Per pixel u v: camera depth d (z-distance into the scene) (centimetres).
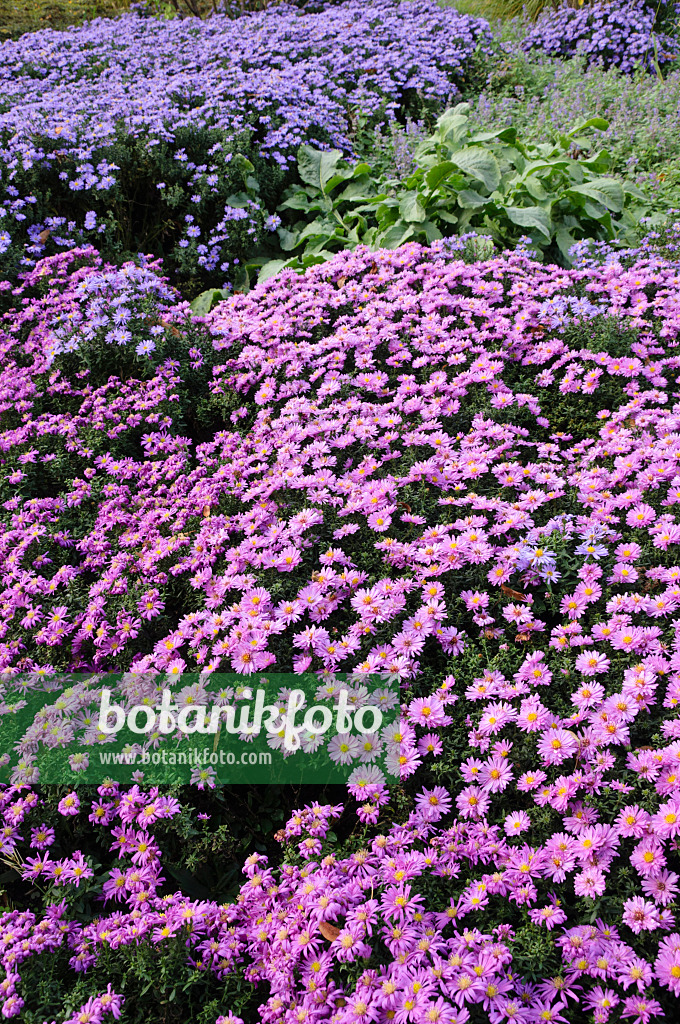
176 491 352
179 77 698
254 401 408
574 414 366
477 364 365
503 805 224
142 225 586
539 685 243
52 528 332
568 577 275
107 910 233
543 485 308
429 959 189
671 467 292
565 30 956
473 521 284
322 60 800
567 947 186
